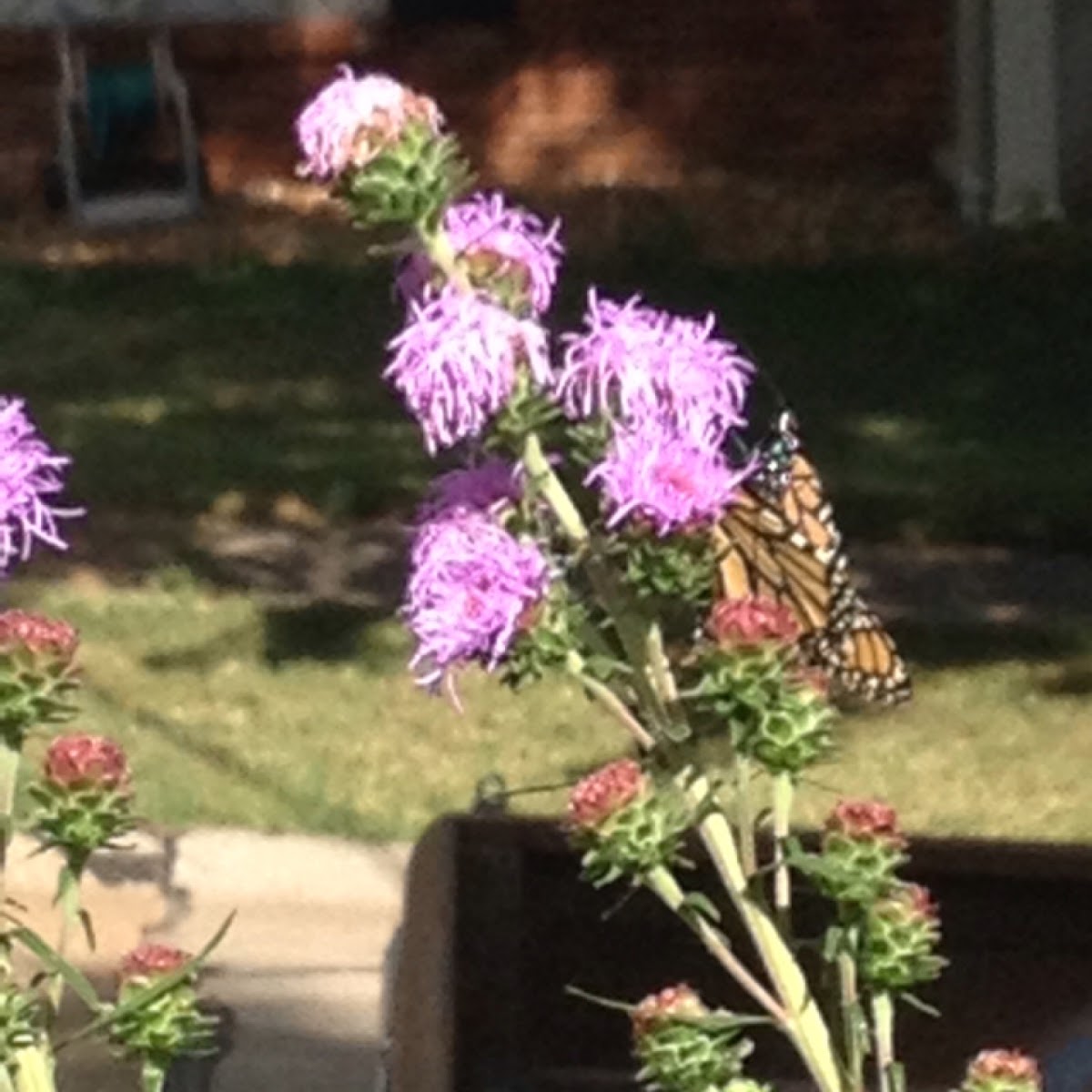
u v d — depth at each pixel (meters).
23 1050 2.77
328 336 14.83
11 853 7.30
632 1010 2.90
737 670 2.76
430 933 3.77
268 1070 6.69
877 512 11.02
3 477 2.81
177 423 12.84
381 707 8.70
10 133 18.45
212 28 18.42
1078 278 15.73
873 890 2.82
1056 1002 4.31
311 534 10.96
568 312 15.10
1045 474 11.66
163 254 17.02
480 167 18.77
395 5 18.69
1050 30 16.58
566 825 3.08
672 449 2.80
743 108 18.70
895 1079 2.83
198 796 7.89
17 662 2.83
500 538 2.82
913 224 17.17
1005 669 9.12
